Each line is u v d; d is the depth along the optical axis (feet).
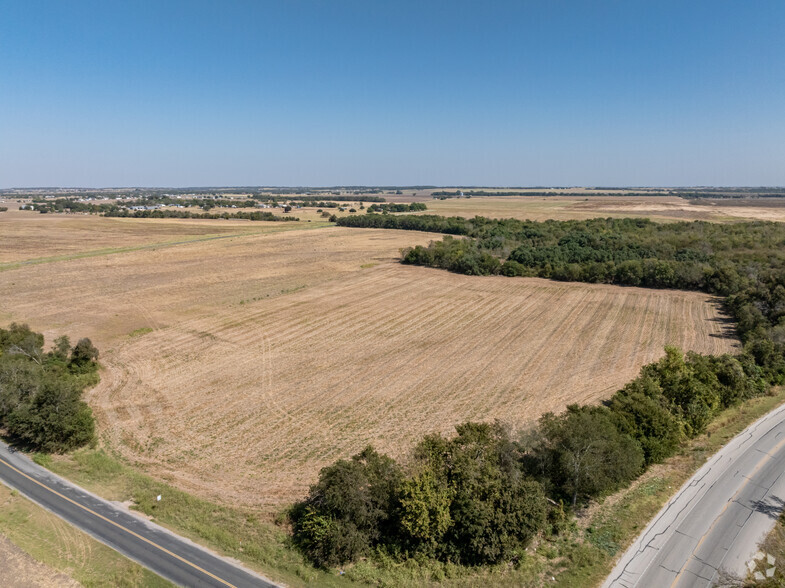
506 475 94.07
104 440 128.06
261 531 94.12
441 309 255.91
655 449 111.34
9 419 122.83
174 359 184.55
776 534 91.25
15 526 93.20
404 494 89.56
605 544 89.25
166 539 90.74
